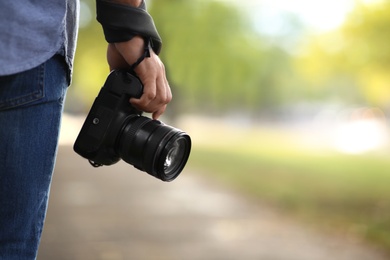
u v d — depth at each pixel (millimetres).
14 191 1244
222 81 13633
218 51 13023
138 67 1526
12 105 1215
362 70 11781
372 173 13445
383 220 7188
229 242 5852
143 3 1575
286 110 47312
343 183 11266
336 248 5711
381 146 26297
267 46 15352
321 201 8867
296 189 10109
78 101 47844
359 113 34875
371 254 5496
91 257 5008
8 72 1185
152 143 1525
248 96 15859
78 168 13891
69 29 1360
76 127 32188
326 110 46250
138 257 5090
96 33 15078
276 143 26031
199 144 23266
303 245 5809
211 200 8898
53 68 1269
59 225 6363
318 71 12578
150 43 1535
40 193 1279
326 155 19281
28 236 1298
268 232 6426
